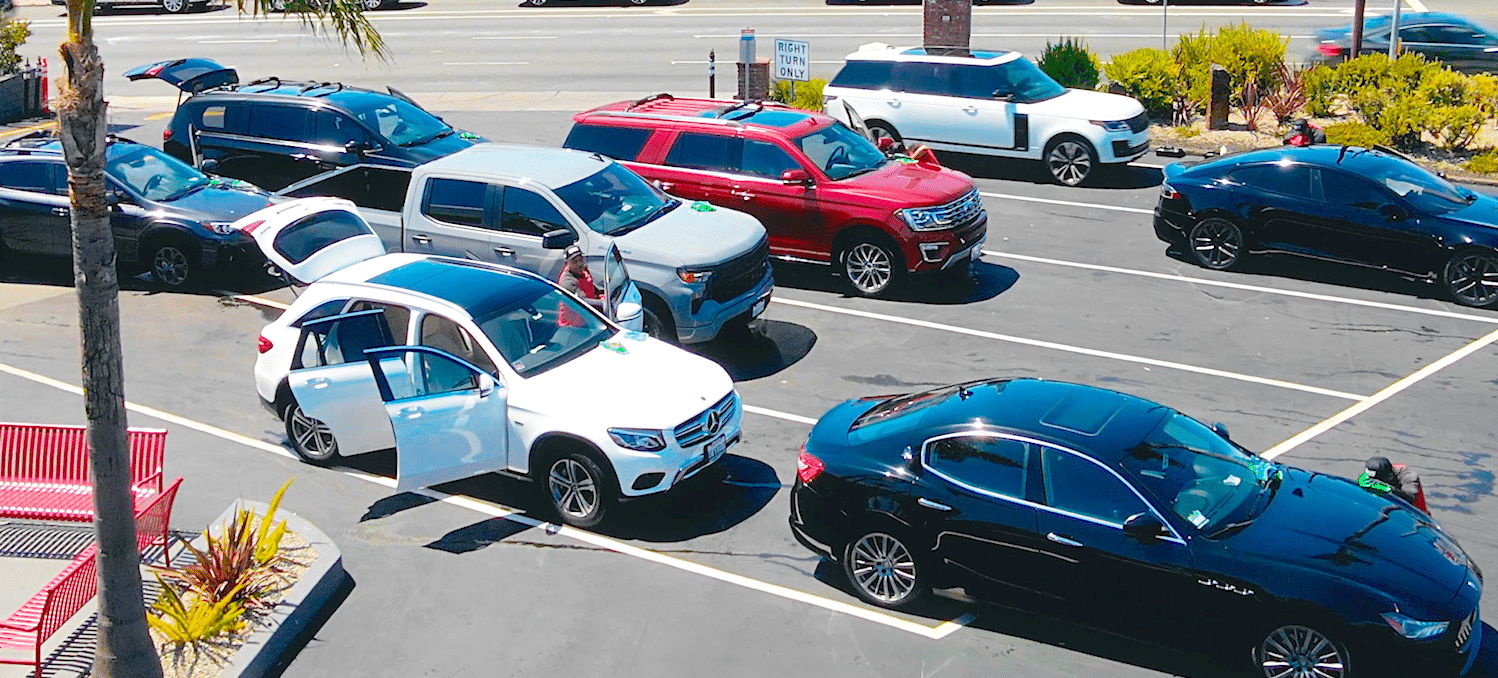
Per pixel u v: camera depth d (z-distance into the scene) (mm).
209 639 8125
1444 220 14227
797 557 9375
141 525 8344
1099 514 7941
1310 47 28219
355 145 16250
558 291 10891
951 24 24109
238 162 17047
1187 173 15906
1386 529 7852
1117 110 19219
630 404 9570
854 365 12984
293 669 8125
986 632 8406
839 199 14750
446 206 13695
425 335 10250
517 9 38594
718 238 13086
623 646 8312
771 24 34188
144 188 15688
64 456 9305
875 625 8500
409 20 37375
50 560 9141
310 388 10344
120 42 35000
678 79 27719
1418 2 32875
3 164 15953
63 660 7949
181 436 11539
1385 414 11508
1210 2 34312
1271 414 11578
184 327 14297
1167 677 7863
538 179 13320
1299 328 13695
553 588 9008
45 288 15656
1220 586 7570
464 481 10656
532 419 9680
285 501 10289
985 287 15258
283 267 11844
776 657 8164
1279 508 7996
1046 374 12586
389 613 8727
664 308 12812
